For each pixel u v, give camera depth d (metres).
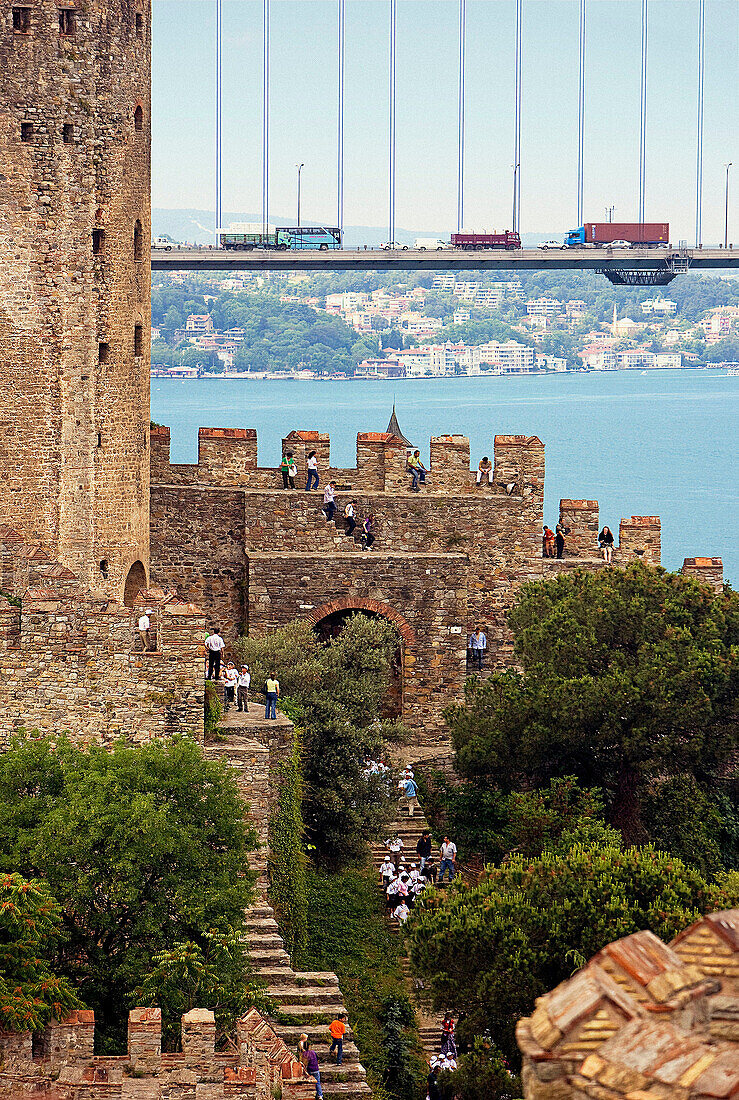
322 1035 121.94
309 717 174.25
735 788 183.75
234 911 113.62
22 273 178.75
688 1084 32.91
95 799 112.06
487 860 175.25
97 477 183.75
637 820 173.50
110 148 181.12
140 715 139.88
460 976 126.12
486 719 181.75
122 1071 94.94
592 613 183.12
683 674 173.25
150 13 186.75
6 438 179.50
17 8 176.00
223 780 119.00
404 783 190.75
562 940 124.62
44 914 102.25
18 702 140.12
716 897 128.88
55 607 139.50
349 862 174.12
